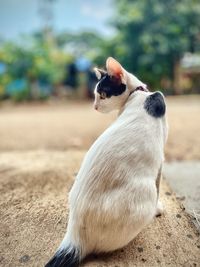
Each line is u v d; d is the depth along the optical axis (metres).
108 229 0.54
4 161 1.15
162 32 4.10
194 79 4.70
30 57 4.17
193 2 4.16
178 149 1.30
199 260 0.58
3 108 3.61
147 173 0.55
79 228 0.55
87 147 1.38
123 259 0.58
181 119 2.11
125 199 0.53
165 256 0.59
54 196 0.82
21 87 4.21
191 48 4.33
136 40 4.22
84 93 4.56
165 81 4.58
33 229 0.68
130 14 4.14
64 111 3.07
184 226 0.68
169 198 0.81
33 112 3.08
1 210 0.76
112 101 0.62
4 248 0.62
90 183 0.54
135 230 0.55
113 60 0.59
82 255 0.56
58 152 1.28
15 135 1.71
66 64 4.66
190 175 0.97
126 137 0.55
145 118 0.57
